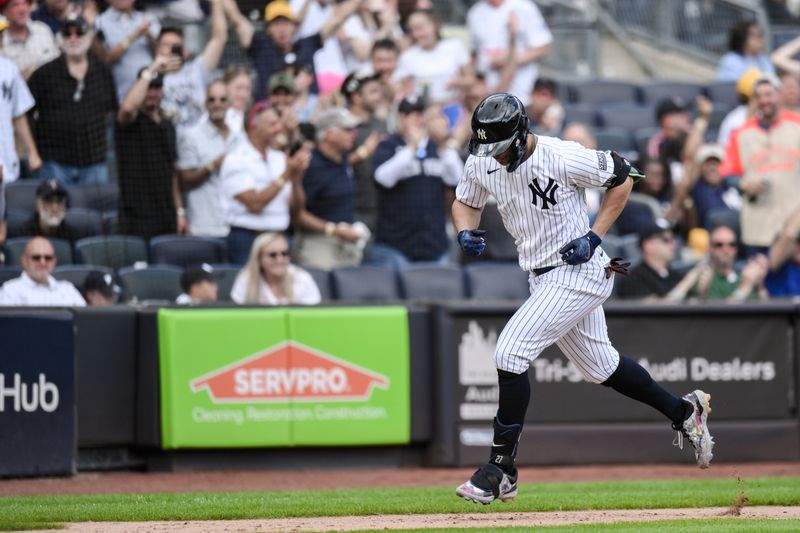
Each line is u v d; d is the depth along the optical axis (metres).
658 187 42.91
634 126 50.44
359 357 31.52
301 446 31.19
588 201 41.19
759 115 39.94
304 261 37.22
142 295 34.03
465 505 21.89
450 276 36.66
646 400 20.34
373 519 20.09
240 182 35.66
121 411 30.28
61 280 32.19
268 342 31.02
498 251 38.47
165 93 39.19
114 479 29.08
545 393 32.34
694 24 58.22
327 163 37.38
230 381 30.78
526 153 18.66
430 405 32.03
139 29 38.47
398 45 46.00
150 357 30.50
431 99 44.53
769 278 37.41
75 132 37.03
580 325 19.78
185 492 25.98
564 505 21.70
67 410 29.05
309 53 43.09
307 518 20.42
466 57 45.91
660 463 32.78
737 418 33.09
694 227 41.81
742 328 33.16
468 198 19.72
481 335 32.00
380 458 31.94
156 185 36.62
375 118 41.47
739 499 21.59
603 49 57.91
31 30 36.97
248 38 41.84
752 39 53.16
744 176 39.78
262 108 35.88
